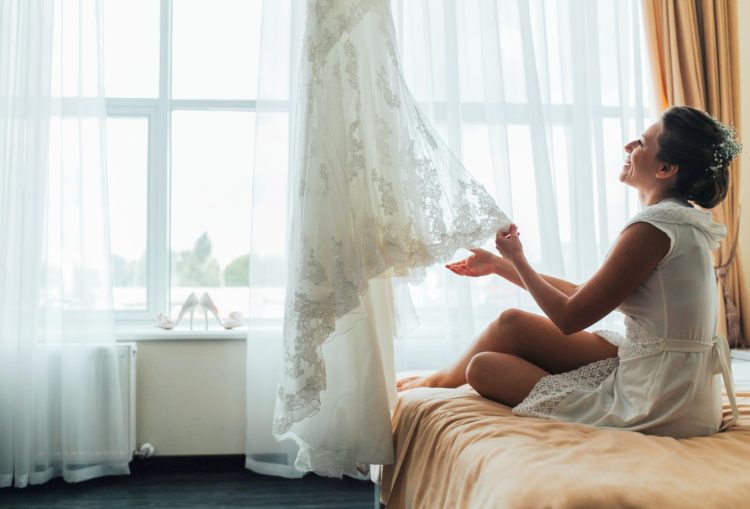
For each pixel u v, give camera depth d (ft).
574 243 9.78
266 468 9.12
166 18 10.26
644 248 4.37
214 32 10.43
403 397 5.57
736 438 4.09
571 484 3.14
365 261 5.02
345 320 5.13
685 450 3.74
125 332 9.48
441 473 4.23
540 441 3.89
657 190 4.80
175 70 10.39
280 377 5.07
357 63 5.16
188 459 9.57
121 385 9.25
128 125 10.30
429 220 5.10
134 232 10.30
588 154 9.82
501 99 9.56
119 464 9.10
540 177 9.55
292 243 5.25
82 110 9.19
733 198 9.87
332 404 5.11
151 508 8.05
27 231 8.98
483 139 9.71
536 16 9.93
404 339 9.28
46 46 9.11
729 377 4.40
